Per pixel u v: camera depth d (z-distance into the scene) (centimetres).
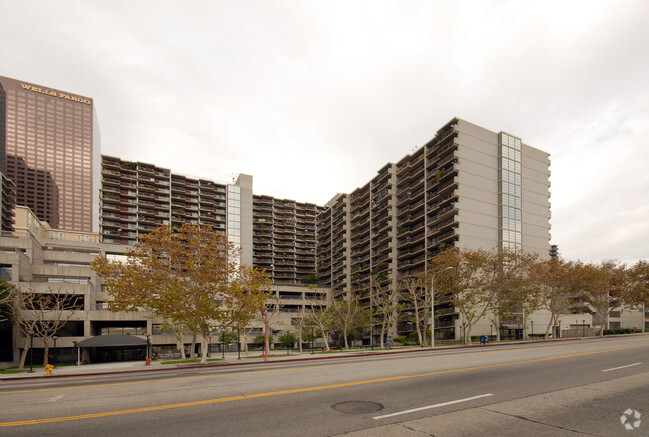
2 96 15750
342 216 10650
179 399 1038
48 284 4669
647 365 1599
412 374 1427
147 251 3103
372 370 1583
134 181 10112
